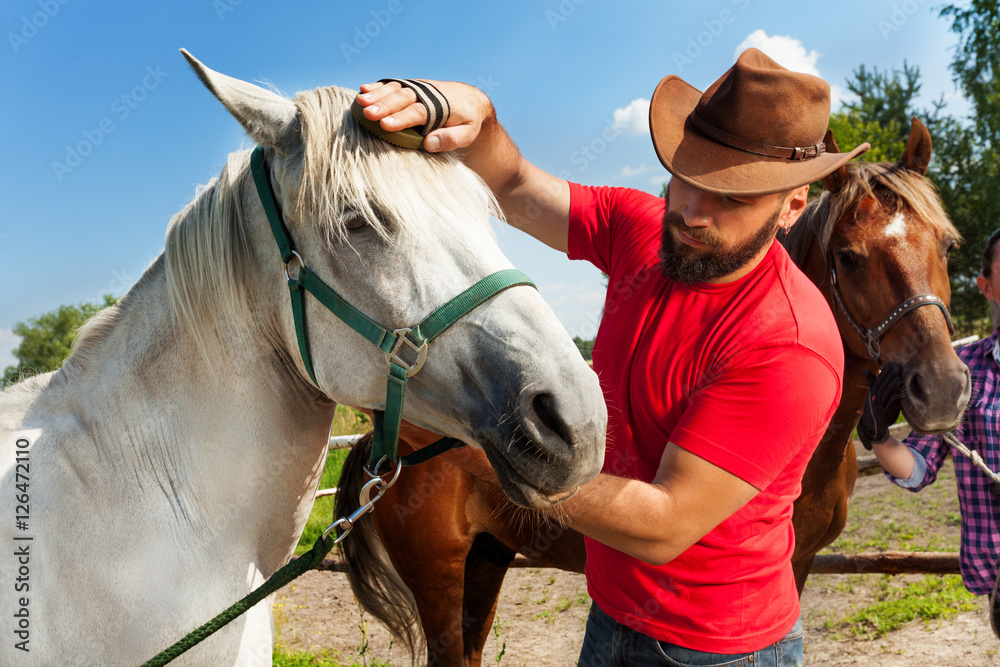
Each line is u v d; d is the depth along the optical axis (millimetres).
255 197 1185
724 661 1315
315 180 1070
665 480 1228
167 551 1126
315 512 4621
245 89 1104
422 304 1063
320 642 3393
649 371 1353
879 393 1953
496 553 2412
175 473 1160
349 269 1080
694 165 1247
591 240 1705
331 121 1097
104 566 1084
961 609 3523
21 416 1168
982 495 2023
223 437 1185
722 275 1308
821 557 2748
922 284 1923
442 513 2145
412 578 2260
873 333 1988
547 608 3871
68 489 1104
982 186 15328
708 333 1309
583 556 2172
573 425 984
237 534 1195
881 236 1977
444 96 1145
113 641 1078
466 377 1075
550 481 1004
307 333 1143
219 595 1158
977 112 16328
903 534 4496
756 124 1237
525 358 1017
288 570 1088
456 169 1166
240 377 1193
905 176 2059
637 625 1358
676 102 1444
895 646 3219
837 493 2174
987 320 13906
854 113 22062
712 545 1296
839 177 2072
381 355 1093
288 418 1235
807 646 3330
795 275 1408
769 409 1207
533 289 1104
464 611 2527
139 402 1173
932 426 1845
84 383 1200
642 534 1159
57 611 1063
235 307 1184
